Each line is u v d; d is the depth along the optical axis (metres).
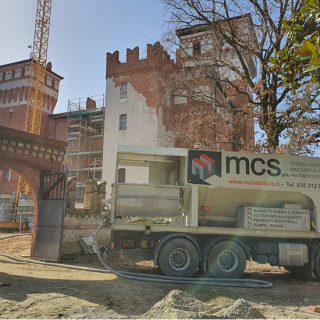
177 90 25.25
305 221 11.79
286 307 8.05
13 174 51.78
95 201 18.11
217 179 11.62
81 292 8.64
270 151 17.00
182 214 11.88
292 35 6.63
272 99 18.56
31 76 56.38
